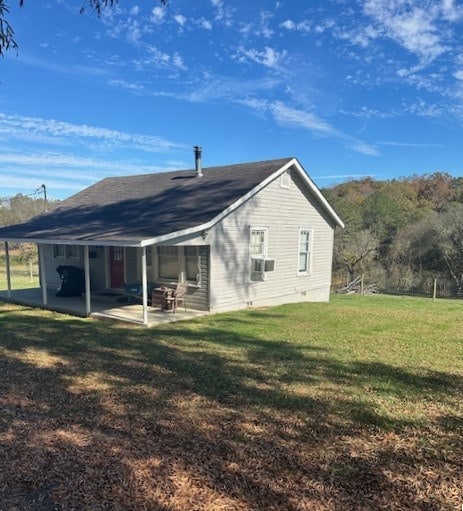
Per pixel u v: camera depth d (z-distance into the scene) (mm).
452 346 7625
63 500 3010
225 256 11625
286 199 13734
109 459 3549
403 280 35656
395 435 4027
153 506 2943
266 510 2902
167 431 4082
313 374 5883
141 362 6480
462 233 34594
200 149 14625
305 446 3797
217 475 3316
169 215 11531
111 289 14000
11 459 3547
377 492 3117
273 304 13633
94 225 12070
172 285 12070
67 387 5324
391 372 5992
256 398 4949
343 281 37750
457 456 3641
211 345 7641
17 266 31328
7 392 5133
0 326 9609
